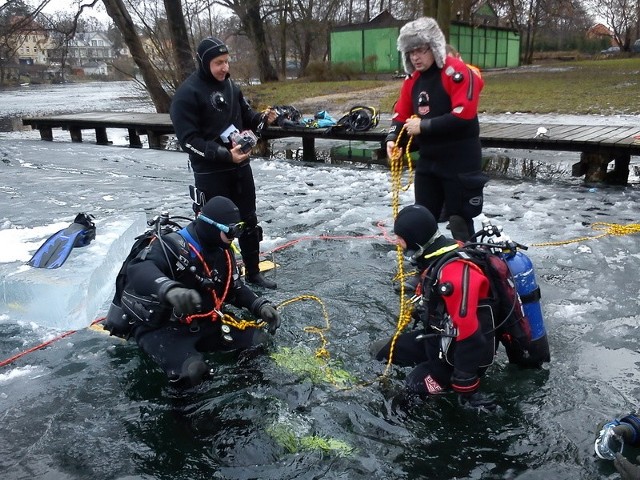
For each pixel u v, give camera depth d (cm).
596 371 320
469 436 273
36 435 281
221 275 326
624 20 5259
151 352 315
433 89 415
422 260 288
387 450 265
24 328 394
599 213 625
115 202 749
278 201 729
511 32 3753
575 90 1819
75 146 1394
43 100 3053
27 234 515
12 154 1253
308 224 616
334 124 1064
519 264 291
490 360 282
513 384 310
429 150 434
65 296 385
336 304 410
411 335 329
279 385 316
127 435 280
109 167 1059
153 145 1331
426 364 307
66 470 257
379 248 530
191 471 255
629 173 871
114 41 2606
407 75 443
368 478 248
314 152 1097
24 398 311
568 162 964
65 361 348
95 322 395
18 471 257
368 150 1181
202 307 321
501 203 686
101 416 295
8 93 3888
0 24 2005
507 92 1859
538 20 3884
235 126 423
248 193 431
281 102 1992
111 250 452
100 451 269
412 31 400
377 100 1830
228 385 317
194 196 426
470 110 401
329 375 323
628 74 2320
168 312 305
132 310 308
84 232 449
